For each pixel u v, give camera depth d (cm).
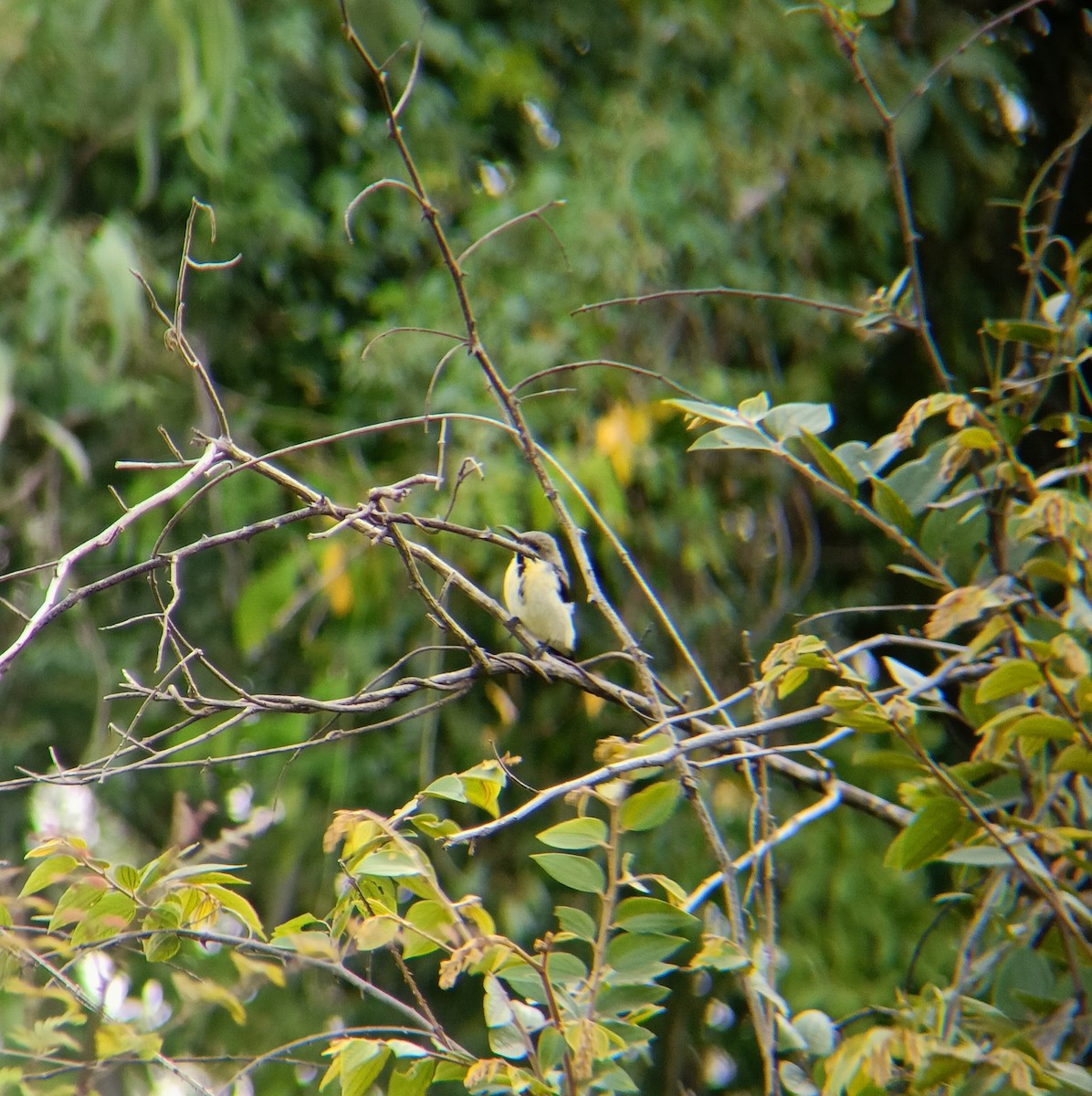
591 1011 466
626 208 1232
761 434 644
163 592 1319
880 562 1327
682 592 1245
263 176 1335
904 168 1345
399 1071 492
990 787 586
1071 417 606
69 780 575
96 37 1238
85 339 1255
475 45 1426
